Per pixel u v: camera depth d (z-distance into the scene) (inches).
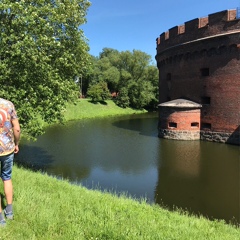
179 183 523.2
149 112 2389.3
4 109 170.1
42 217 185.0
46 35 514.0
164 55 1163.9
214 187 502.0
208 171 596.4
